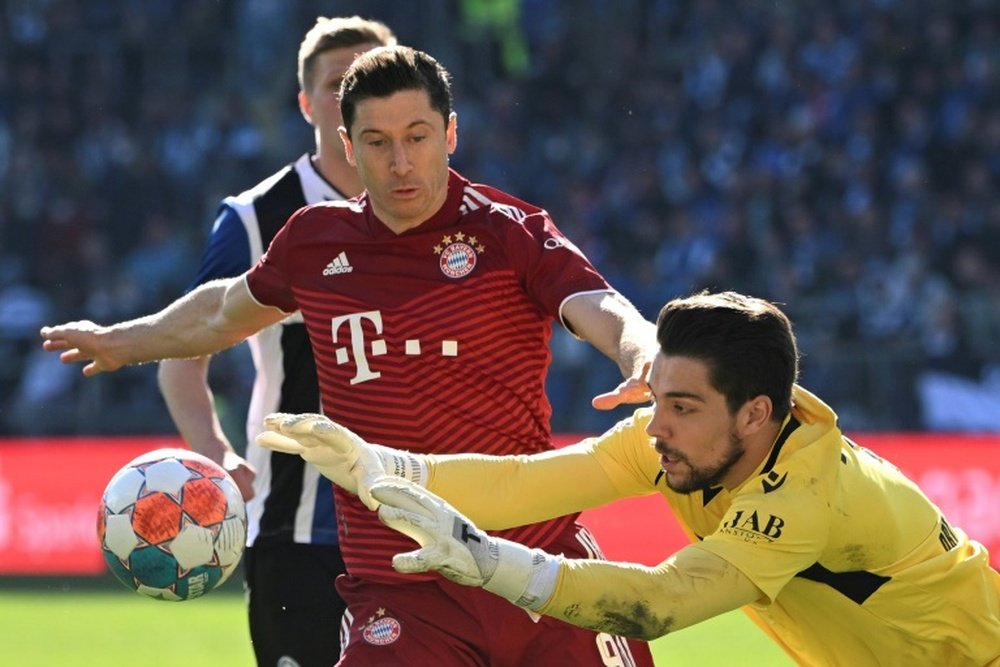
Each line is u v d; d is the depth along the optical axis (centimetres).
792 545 1352
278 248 1639
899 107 6762
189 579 1625
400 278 1580
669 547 4850
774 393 1358
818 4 7119
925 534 1459
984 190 6481
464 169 6931
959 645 1483
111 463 5156
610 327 1520
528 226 1589
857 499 1402
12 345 5944
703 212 6612
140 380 5706
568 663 1565
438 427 1568
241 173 6944
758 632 4194
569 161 6969
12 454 5169
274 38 7269
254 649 2050
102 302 6519
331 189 2033
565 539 1599
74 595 5041
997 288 6125
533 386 1600
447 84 1580
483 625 1553
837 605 1452
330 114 2016
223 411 5553
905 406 5338
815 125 6781
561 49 7281
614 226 6656
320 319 1609
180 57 7344
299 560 1970
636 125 7050
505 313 1576
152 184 6931
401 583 1579
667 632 1312
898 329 5891
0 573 5122
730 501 1449
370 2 7306
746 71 7006
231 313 1688
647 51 7256
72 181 6994
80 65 7344
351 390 1591
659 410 1366
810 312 5928
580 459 1514
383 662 1549
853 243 6269
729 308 1353
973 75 6788
